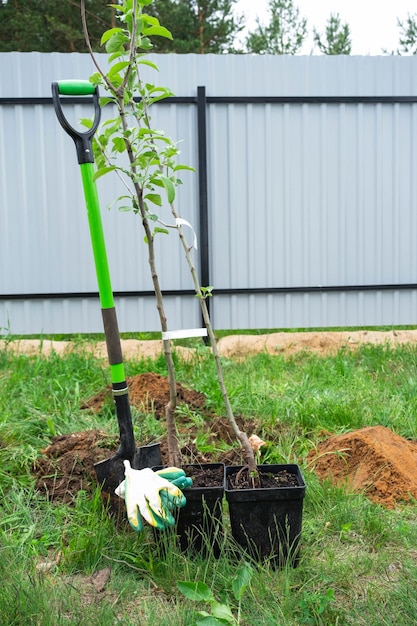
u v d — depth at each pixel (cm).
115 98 265
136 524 233
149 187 262
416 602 217
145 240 266
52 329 656
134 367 533
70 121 632
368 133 653
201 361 561
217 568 244
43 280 651
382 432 348
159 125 639
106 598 230
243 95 638
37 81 621
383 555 253
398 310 678
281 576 240
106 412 426
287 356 607
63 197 643
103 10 1653
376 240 666
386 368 544
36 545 266
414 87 647
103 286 264
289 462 345
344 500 295
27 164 637
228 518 282
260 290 658
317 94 641
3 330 650
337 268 666
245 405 432
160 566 246
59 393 457
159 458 303
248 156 648
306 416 402
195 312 663
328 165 654
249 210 654
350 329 800
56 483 317
